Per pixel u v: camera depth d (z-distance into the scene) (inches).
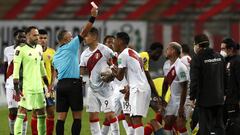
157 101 1382.9
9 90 1540.4
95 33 1401.3
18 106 1413.6
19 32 1486.2
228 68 1326.3
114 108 1477.6
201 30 3676.2
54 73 1504.7
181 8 3828.7
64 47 1325.0
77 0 3986.2
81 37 1325.0
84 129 1825.8
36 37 1386.6
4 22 3742.6
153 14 3848.4
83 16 3932.1
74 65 1318.9
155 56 1430.9
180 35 3644.2
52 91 1467.8
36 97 1380.4
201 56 1264.8
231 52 1322.6
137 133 1291.8
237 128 1302.9
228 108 1302.9
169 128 1385.3
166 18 3791.8
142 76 1302.9
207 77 1264.8
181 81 1337.4
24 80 1375.5
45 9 3991.1
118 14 3878.0
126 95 1334.9
